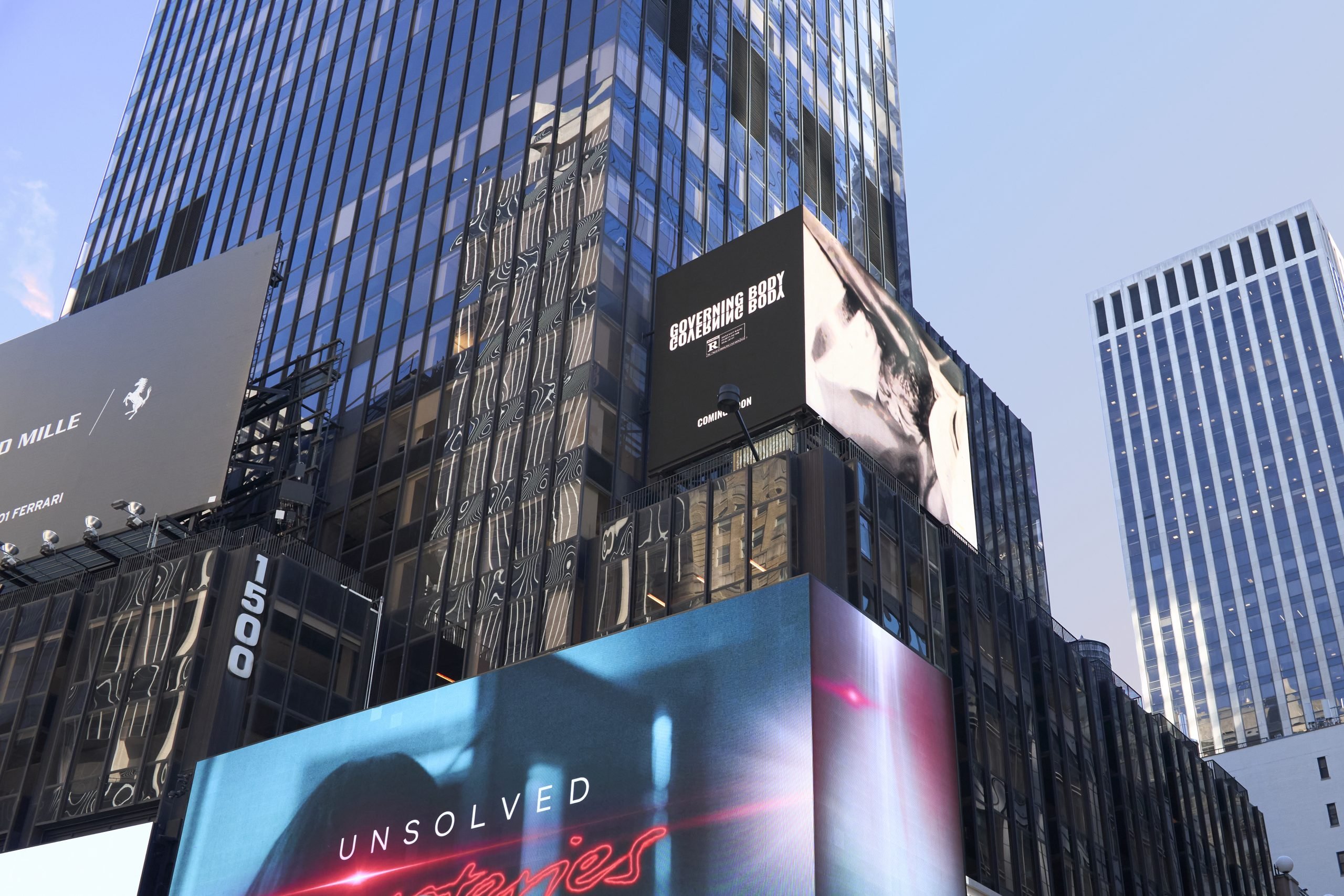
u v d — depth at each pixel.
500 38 79.62
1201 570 193.25
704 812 32.34
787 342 55.53
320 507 66.00
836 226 86.06
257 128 94.69
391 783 39.44
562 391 60.16
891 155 98.94
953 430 64.19
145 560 59.94
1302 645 178.62
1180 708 185.50
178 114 105.19
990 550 103.38
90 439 67.19
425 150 78.50
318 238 80.62
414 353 68.81
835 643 33.78
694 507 51.47
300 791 41.50
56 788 51.00
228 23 108.56
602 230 63.91
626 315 62.72
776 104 84.38
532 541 56.19
